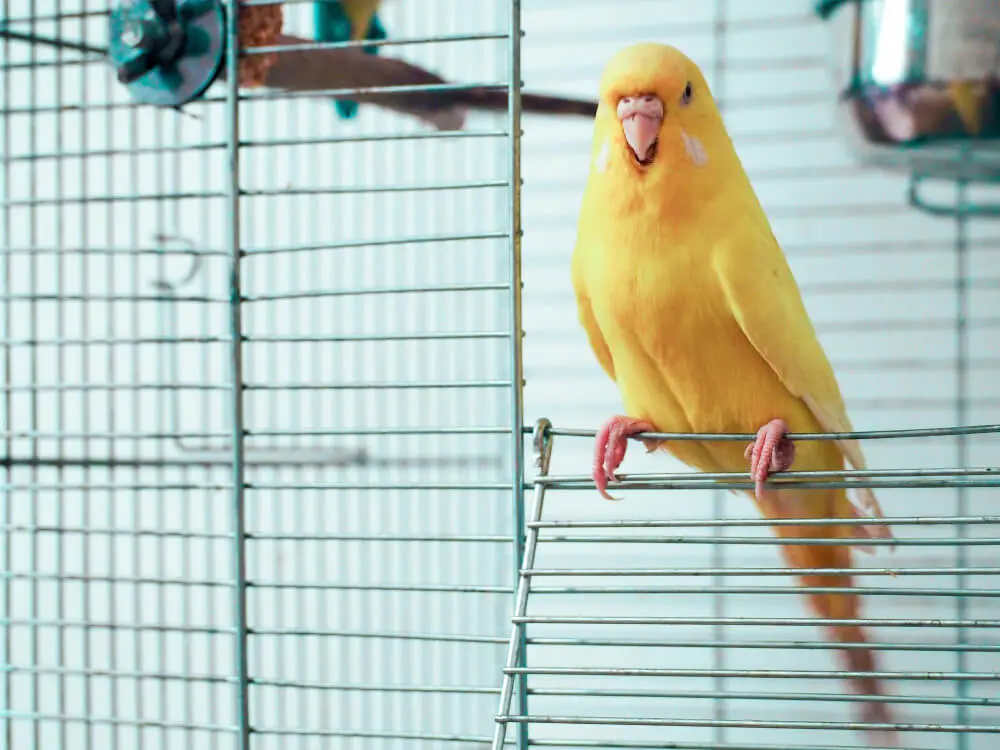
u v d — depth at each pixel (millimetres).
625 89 748
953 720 1255
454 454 1510
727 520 540
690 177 745
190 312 1502
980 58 932
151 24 684
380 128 1497
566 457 1552
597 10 1537
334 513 1550
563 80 1501
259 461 1154
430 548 1544
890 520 502
